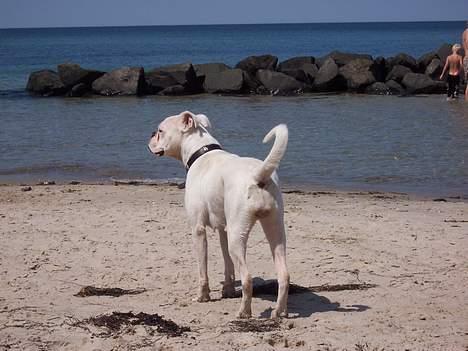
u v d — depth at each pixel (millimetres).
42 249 8727
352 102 29062
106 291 7238
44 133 21453
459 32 164625
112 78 33719
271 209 5992
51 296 7070
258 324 6105
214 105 28656
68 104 29906
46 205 11555
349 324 6195
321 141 19344
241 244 6102
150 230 9617
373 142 19094
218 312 6590
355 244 8945
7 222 10148
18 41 144875
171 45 110062
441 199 12633
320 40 120250
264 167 5875
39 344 5695
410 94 31953
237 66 36188
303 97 31609
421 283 7473
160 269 7992
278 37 146125
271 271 7930
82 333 5918
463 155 17219
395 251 8648
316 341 5715
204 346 5625
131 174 15500
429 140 19250
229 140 19562
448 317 6438
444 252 8625
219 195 6344
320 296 7117
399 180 14688
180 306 6812
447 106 26734
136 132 21484
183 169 16000
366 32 183250
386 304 6828
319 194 13062
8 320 6242
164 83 33875
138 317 6289
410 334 5945
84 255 8492
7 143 19672
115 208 11195
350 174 15297
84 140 20047
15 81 42656
